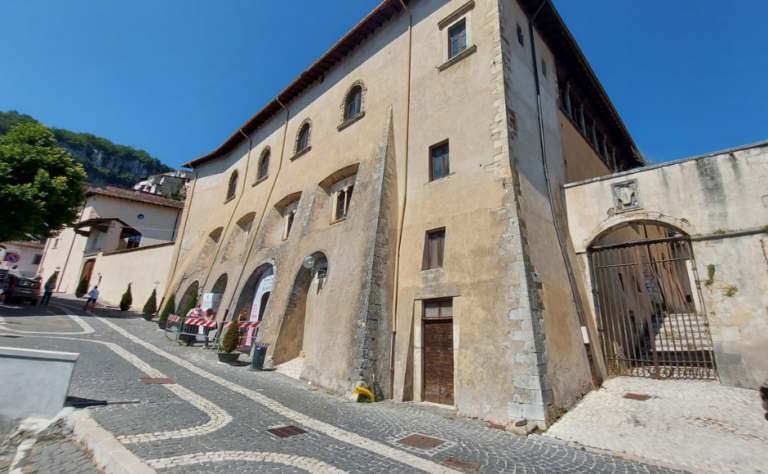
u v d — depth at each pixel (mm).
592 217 12242
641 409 8258
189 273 24656
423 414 8789
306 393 9938
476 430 7645
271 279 17188
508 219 9805
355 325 10953
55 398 6453
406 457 5754
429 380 10367
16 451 5387
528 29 14336
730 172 10047
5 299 22000
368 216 12734
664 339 14719
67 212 20891
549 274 10148
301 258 15320
